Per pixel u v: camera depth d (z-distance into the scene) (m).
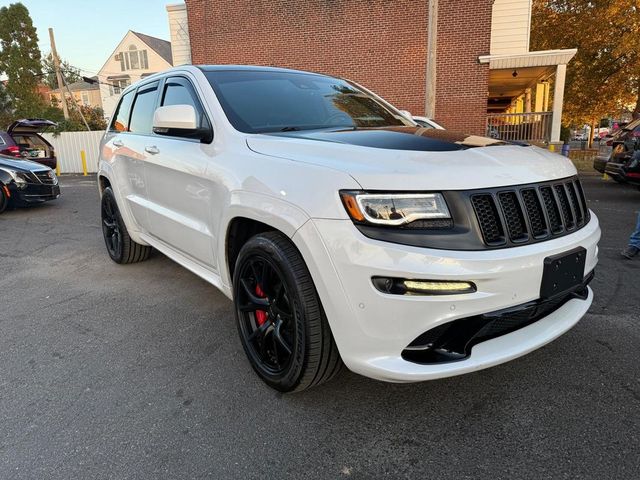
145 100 4.07
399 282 1.91
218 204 2.71
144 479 1.96
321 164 2.17
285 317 2.38
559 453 2.05
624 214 7.47
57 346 3.16
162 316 3.63
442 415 2.34
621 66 19.78
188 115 2.85
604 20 18.31
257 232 2.66
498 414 2.33
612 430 2.19
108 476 1.97
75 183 14.37
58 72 26.75
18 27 34.91
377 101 3.82
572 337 3.12
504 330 2.18
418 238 1.92
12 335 3.35
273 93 3.27
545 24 20.59
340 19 16.55
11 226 7.45
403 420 2.30
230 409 2.42
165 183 3.45
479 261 1.92
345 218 1.96
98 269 4.89
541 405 2.40
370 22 16.25
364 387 2.58
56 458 2.09
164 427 2.29
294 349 2.27
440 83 15.78
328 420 2.31
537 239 2.14
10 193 8.45
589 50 19.78
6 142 10.63
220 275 2.90
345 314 2.00
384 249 1.90
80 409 2.45
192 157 3.03
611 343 3.03
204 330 3.36
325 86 3.68
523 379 2.64
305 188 2.12
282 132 2.83
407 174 1.97
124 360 2.95
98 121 32.19
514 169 2.19
